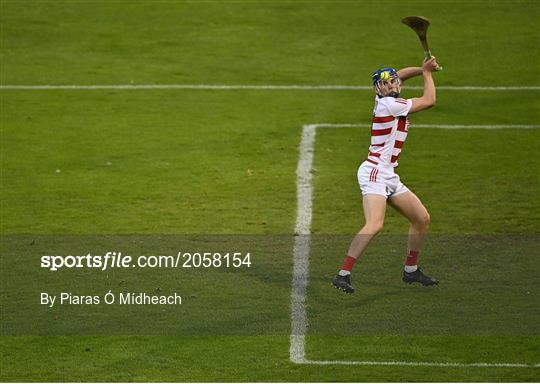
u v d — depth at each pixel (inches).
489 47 3444.9
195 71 3225.9
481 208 2167.8
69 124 2751.0
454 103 2945.4
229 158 2502.5
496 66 3275.1
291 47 3449.8
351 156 2524.6
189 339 1552.7
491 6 3838.6
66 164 2450.8
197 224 2073.1
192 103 2938.0
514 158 2497.5
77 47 3447.3
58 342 1542.8
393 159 1654.8
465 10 3801.7
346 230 2043.6
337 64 3292.3
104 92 3029.0
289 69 3248.0
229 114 2842.0
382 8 3828.7
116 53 3395.7
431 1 3900.1
